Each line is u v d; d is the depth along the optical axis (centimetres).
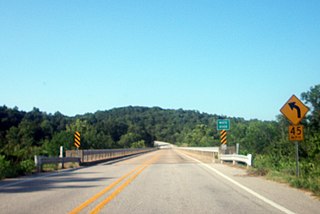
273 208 1124
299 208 1124
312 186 1480
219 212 1063
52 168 2834
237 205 1177
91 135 6856
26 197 1355
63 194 1423
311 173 1802
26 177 2156
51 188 1612
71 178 2066
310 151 2236
